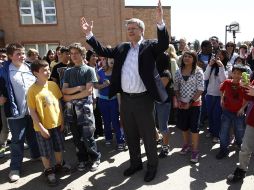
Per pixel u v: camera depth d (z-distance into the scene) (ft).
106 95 16.24
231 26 38.32
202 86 13.91
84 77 13.15
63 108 13.97
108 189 12.20
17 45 13.25
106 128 16.90
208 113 17.35
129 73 11.93
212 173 13.19
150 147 12.61
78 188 12.39
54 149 13.17
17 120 13.37
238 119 14.51
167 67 14.01
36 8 56.85
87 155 14.28
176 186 12.17
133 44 12.05
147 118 12.29
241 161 11.97
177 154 15.43
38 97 12.30
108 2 59.72
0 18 55.36
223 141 14.56
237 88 14.06
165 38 11.09
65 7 57.77
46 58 24.35
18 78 13.24
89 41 12.37
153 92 11.55
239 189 11.76
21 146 13.67
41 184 12.91
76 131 13.61
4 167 14.80
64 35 58.34
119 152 16.07
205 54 19.61
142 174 13.34
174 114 19.88
